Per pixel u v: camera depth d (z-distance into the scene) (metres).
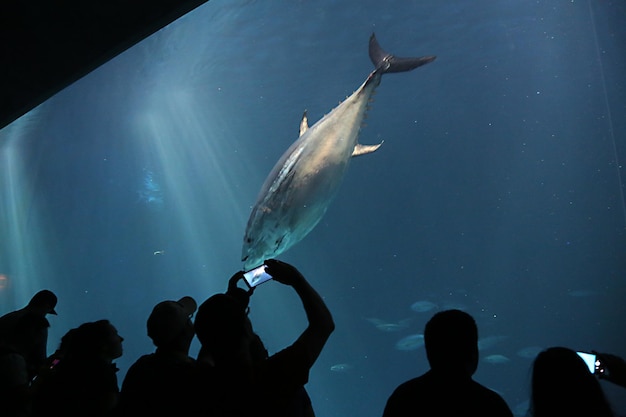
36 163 27.72
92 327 2.60
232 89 26.12
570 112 37.72
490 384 25.23
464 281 47.94
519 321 32.41
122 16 3.05
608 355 2.09
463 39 23.14
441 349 1.93
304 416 2.12
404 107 33.88
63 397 2.46
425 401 1.89
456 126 39.97
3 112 4.30
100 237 33.59
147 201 35.53
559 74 29.34
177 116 30.06
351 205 48.72
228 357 1.88
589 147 42.91
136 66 19.64
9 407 2.69
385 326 19.34
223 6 16.66
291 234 4.56
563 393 1.72
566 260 45.12
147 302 35.81
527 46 24.70
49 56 3.48
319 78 25.78
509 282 44.84
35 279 32.62
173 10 2.98
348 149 4.75
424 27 21.47
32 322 3.29
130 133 29.88
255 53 21.61
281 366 1.83
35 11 3.03
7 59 3.49
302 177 4.41
